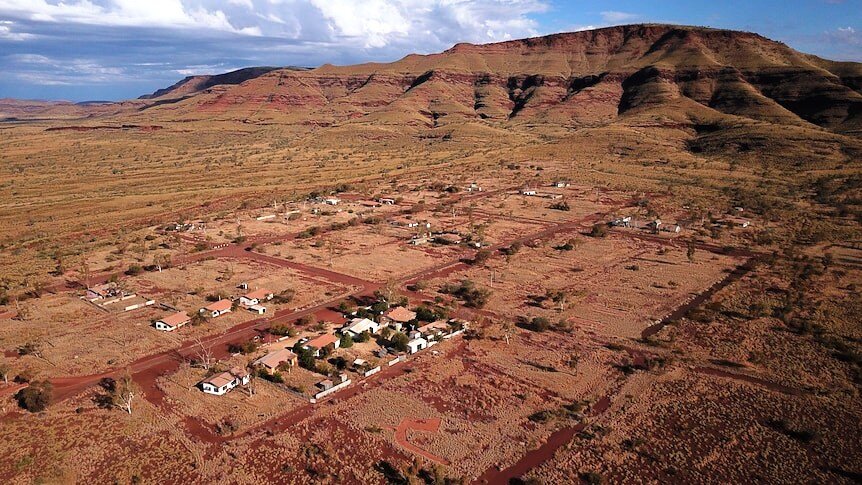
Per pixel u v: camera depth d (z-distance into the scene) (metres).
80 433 63.34
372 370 76.94
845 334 87.62
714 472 56.59
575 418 66.31
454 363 80.19
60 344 86.00
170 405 69.06
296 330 90.19
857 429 63.25
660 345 84.75
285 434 62.91
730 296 105.31
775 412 66.94
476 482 55.00
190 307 101.06
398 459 58.66
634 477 55.88
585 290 109.88
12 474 56.38
